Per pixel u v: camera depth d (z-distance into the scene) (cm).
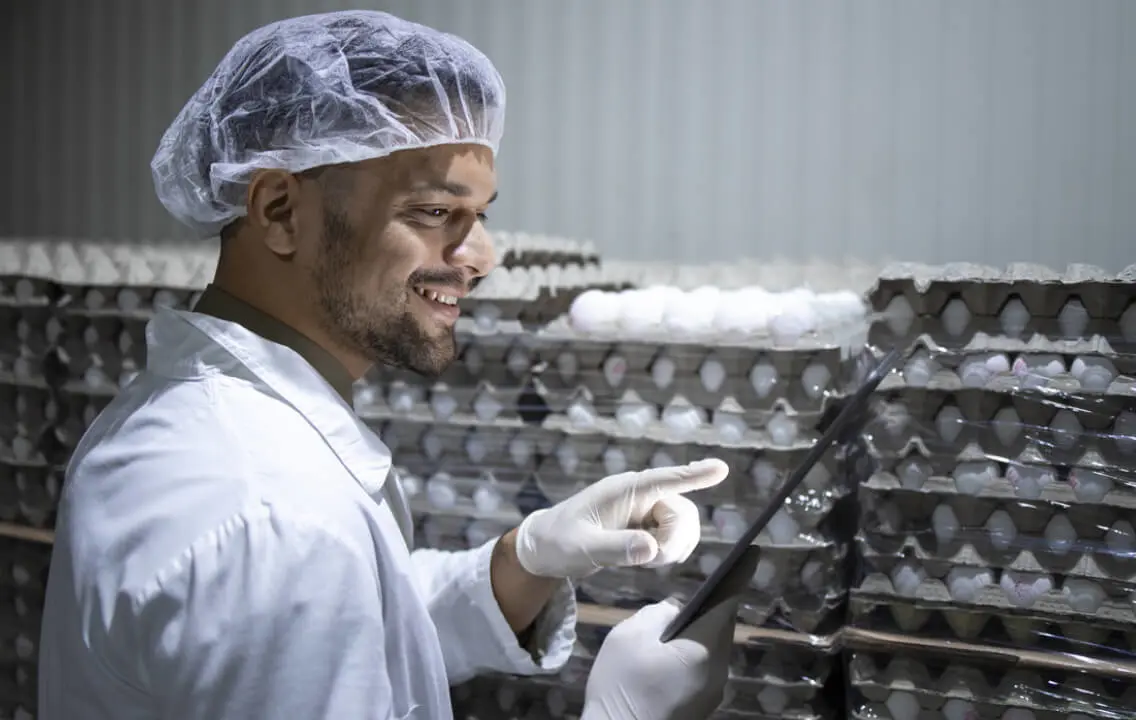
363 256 129
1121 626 163
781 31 241
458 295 136
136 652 116
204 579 113
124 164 312
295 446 125
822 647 177
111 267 245
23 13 323
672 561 156
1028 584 168
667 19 251
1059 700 168
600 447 193
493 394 201
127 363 237
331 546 116
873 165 236
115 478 125
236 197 135
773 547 180
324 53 128
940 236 231
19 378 246
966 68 226
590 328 192
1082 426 167
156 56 305
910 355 175
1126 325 165
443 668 133
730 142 248
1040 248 223
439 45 133
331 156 126
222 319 136
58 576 130
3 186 330
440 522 206
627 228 259
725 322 181
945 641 173
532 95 266
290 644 112
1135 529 164
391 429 209
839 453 185
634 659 148
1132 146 214
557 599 169
